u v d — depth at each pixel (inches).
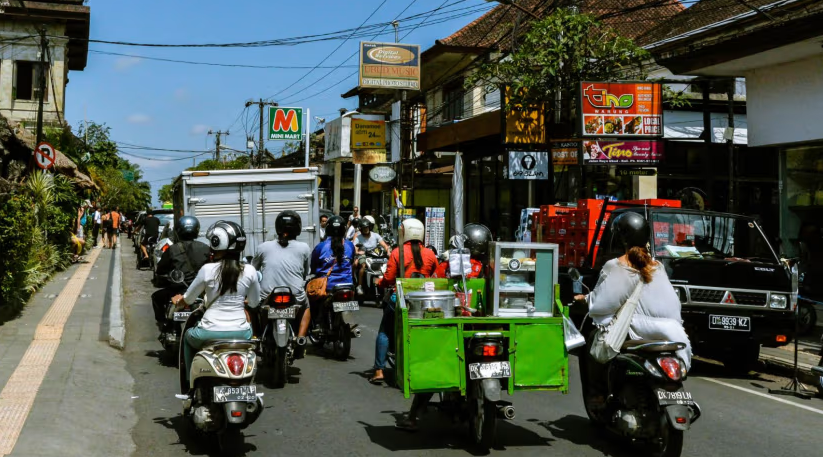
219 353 215.3
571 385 336.2
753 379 367.2
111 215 1374.3
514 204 908.0
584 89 630.5
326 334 386.3
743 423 272.7
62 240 855.1
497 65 722.8
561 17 669.3
